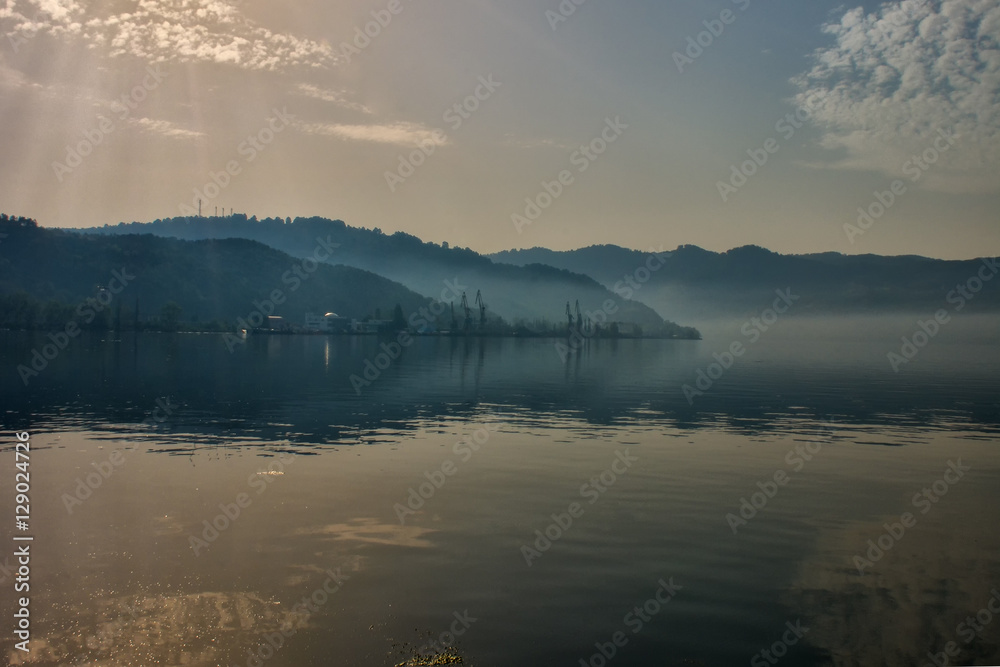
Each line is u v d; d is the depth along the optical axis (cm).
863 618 1311
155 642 1162
